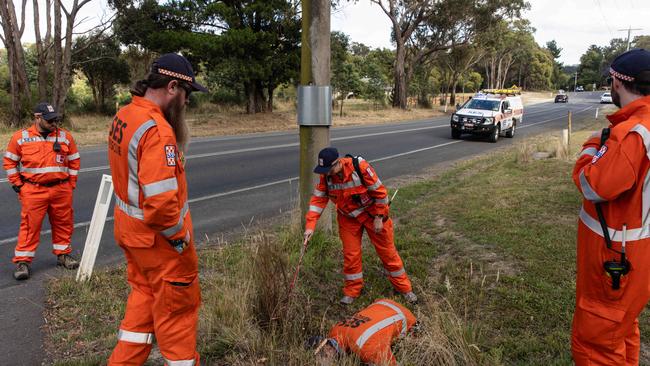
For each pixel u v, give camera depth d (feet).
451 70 181.06
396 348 10.61
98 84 101.04
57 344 11.50
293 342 11.32
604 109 154.81
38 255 17.79
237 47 78.84
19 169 15.69
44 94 68.64
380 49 170.81
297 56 84.58
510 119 68.18
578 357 8.38
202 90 8.64
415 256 17.60
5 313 13.00
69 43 68.33
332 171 13.10
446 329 11.10
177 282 8.20
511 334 12.07
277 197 28.27
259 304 12.23
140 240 8.04
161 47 78.54
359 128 82.07
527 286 14.49
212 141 57.62
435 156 47.01
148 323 8.56
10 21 64.08
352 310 13.84
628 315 7.73
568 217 21.26
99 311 13.10
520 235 18.88
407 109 142.82
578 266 8.36
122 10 74.84
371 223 13.85
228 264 16.55
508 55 242.17
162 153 7.64
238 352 11.21
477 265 16.29
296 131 76.69
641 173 7.23
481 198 25.53
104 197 15.02
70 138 16.43
